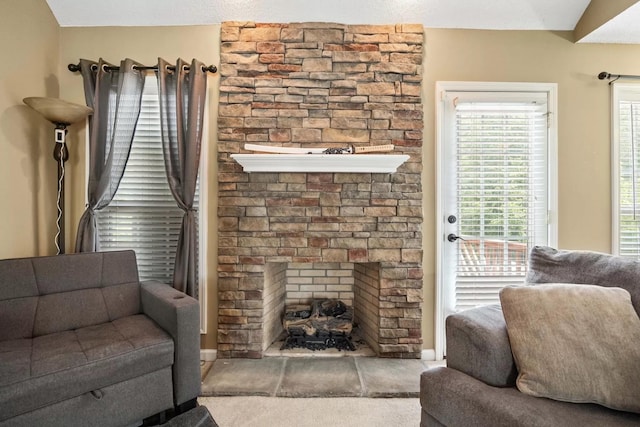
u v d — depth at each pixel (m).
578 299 1.35
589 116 2.56
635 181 2.60
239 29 2.47
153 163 2.59
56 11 2.46
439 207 2.53
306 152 2.36
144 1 2.40
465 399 1.26
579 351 1.23
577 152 2.55
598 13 2.35
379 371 2.28
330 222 2.46
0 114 2.08
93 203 2.39
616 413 1.15
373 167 2.36
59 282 1.99
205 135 2.52
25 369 1.40
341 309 2.83
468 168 2.54
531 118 2.54
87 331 1.87
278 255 2.46
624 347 1.21
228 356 2.47
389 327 2.48
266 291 2.58
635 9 2.16
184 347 1.79
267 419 1.82
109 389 1.56
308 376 2.21
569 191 2.55
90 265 2.11
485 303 2.56
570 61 2.55
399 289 2.47
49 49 2.43
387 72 2.48
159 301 1.94
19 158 2.21
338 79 2.47
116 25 2.53
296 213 2.46
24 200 2.25
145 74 2.50
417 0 2.38
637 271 1.43
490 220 2.55
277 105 2.48
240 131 2.48
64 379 1.43
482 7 2.42
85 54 2.53
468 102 2.53
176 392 1.77
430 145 2.54
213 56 2.53
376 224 2.47
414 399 2.01
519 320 1.36
